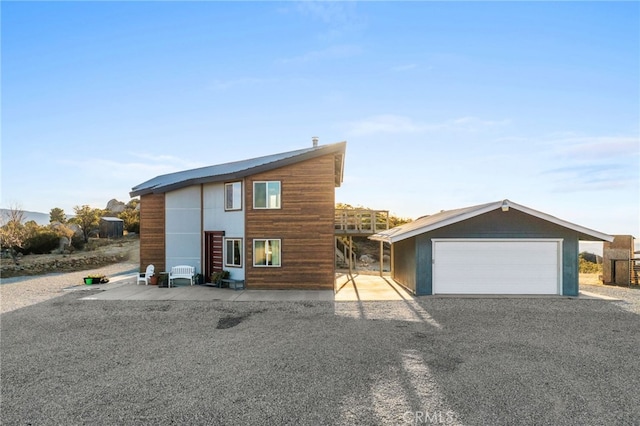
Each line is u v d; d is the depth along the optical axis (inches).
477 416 209.0
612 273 719.7
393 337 359.9
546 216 576.1
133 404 227.0
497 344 336.8
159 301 549.3
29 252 1181.1
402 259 711.1
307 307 502.0
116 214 1898.4
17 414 216.1
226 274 677.9
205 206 731.4
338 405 223.0
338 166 746.8
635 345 332.8
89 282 732.7
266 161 755.4
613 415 209.3
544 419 205.3
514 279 585.0
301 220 644.1
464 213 577.9
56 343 351.3
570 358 299.7
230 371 277.6
